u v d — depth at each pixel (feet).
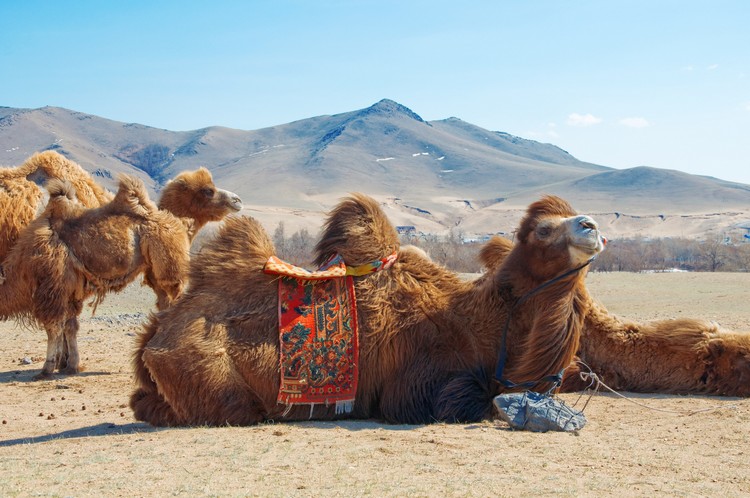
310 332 24.50
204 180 43.06
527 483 16.70
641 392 29.94
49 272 37.83
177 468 18.13
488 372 24.85
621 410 26.58
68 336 39.86
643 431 23.04
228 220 27.04
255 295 25.07
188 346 24.06
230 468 18.07
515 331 24.71
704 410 26.09
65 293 38.42
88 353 47.11
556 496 15.75
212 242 26.63
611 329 30.01
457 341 24.86
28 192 39.96
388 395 24.64
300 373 24.30
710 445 21.06
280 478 17.13
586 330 30.09
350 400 24.49
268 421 24.52
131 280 39.78
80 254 38.52
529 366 23.93
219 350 24.03
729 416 25.00
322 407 24.70
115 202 39.86
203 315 24.76
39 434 25.46
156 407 25.17
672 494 16.05
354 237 25.73
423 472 17.66
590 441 21.31
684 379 29.43
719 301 82.23
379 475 17.35
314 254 26.73
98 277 39.06
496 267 26.37
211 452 19.71
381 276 25.50
